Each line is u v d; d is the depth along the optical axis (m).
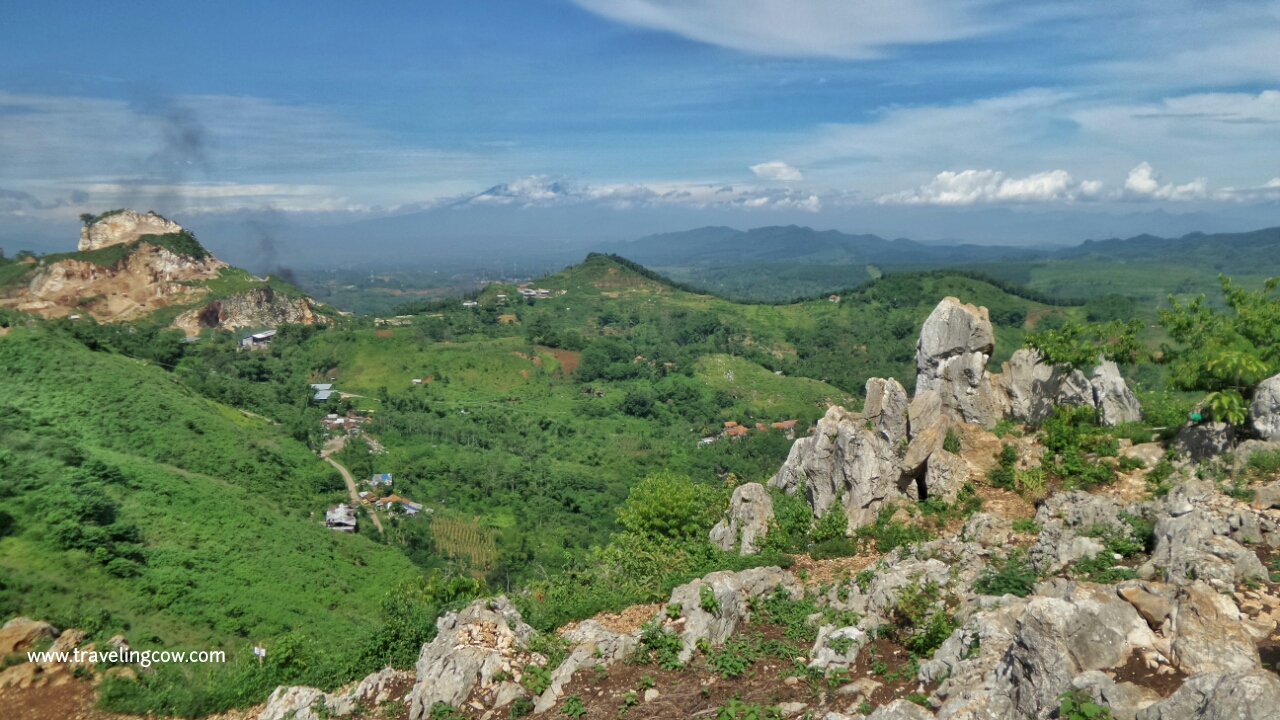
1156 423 20.33
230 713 18.56
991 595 13.87
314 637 33.75
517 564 64.12
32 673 20.09
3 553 31.34
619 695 14.06
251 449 69.44
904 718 10.23
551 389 145.75
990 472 20.33
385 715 15.46
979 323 22.09
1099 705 9.00
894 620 14.52
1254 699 7.88
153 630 28.30
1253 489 14.64
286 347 145.88
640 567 21.59
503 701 14.60
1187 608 10.33
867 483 20.19
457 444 101.94
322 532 55.44
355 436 95.69
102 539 35.47
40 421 54.53
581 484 90.12
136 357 114.94
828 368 164.50
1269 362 18.02
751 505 21.56
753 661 14.62
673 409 138.38
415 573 54.25
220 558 41.38
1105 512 16.03
